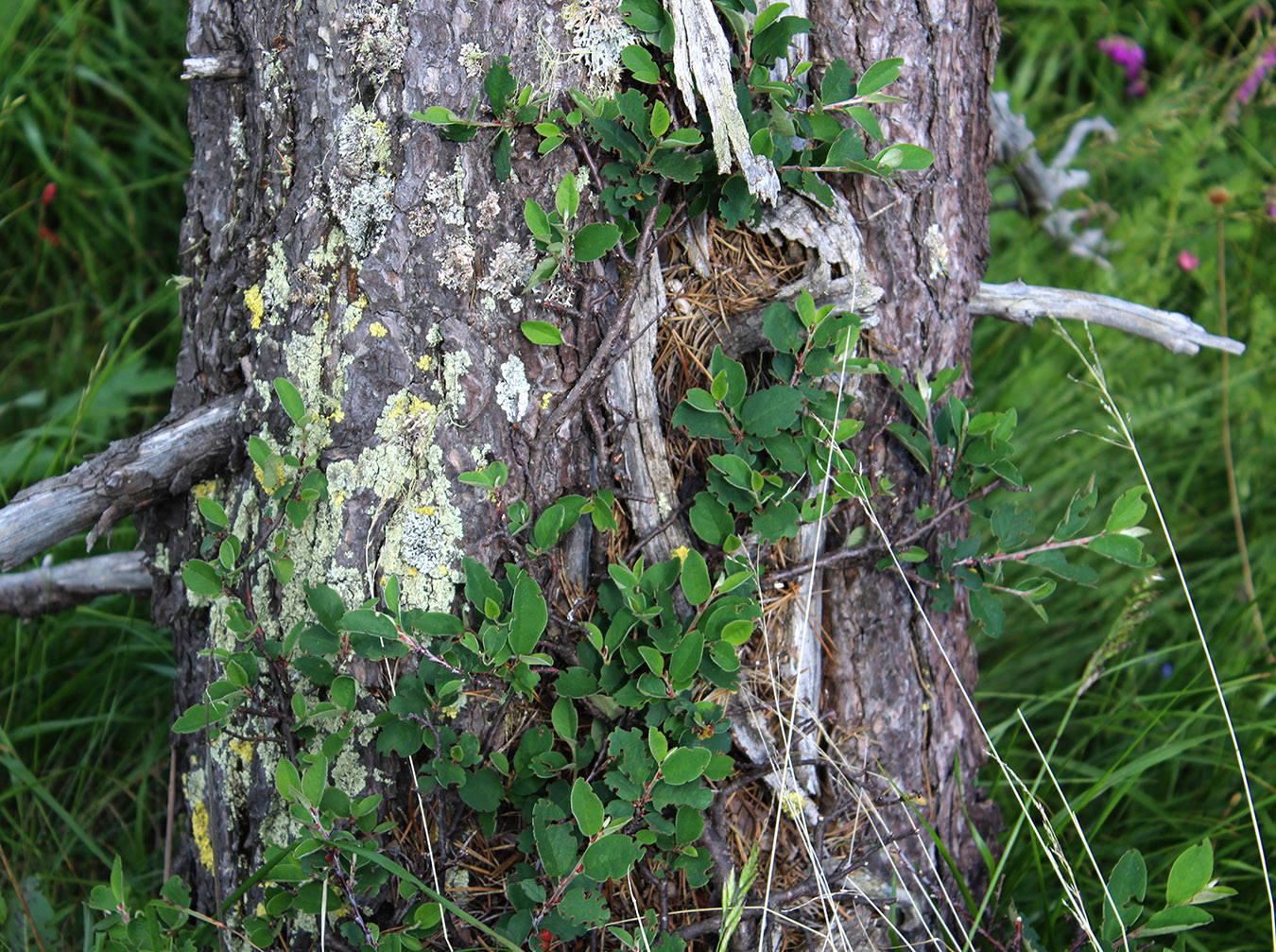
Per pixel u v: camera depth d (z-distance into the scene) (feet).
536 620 4.66
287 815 4.85
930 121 4.96
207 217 4.92
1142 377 6.31
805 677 4.98
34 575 5.25
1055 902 5.16
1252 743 5.37
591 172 4.78
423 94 4.72
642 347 4.86
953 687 5.15
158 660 5.58
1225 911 5.13
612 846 4.61
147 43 7.07
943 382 4.97
